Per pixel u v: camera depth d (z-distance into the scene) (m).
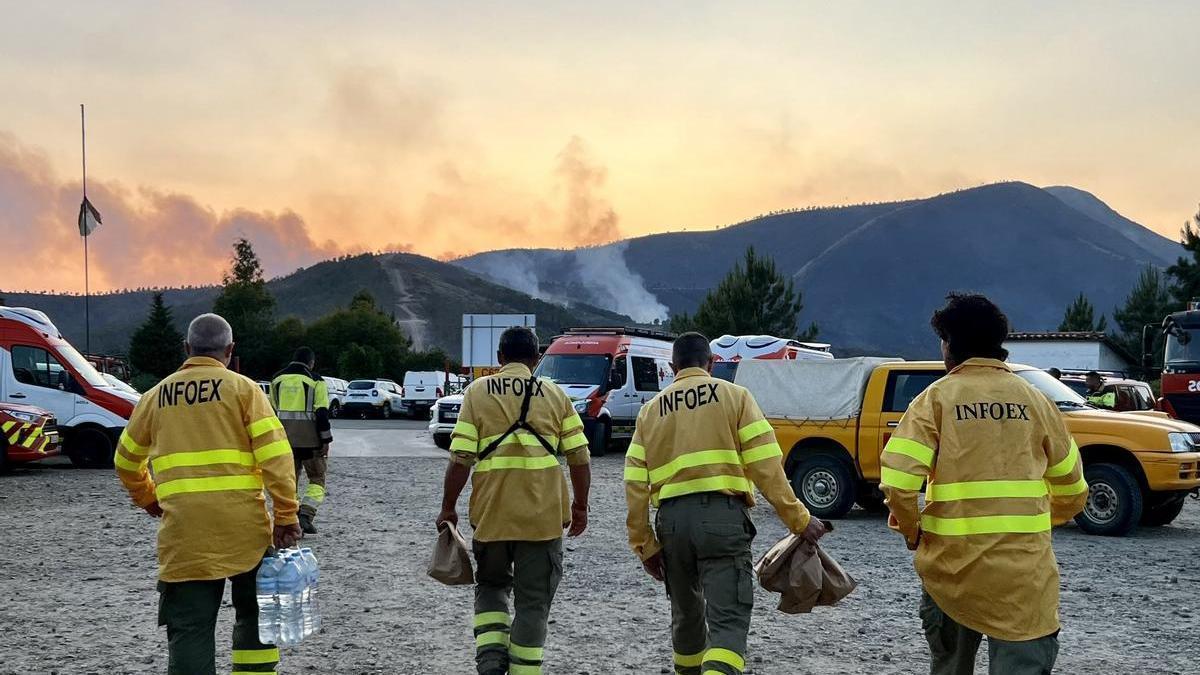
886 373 13.06
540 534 5.51
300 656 6.53
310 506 11.39
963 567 4.04
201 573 4.71
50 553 10.02
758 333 45.69
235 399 4.90
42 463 20.06
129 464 5.02
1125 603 8.32
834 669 6.35
